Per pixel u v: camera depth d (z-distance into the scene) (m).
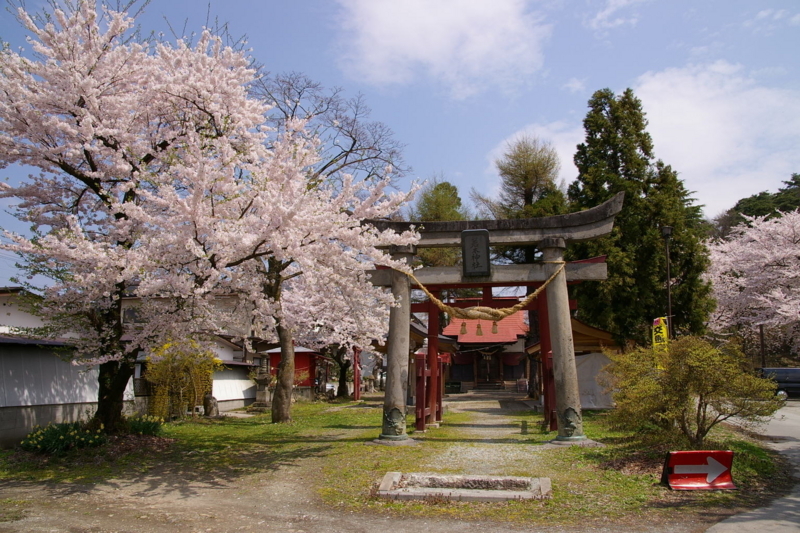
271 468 9.33
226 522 6.51
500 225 12.02
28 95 9.45
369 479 8.39
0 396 11.11
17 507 6.98
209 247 9.33
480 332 13.41
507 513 6.74
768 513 6.50
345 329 22.77
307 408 22.59
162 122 11.53
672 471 7.75
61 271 9.80
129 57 10.45
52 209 10.79
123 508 7.05
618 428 10.52
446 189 34.78
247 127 11.66
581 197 20.84
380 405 23.84
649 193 20.19
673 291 19.48
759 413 8.55
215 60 11.27
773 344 36.75
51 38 9.68
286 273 17.55
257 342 24.41
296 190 9.36
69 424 10.78
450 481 7.96
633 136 20.84
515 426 14.35
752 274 27.55
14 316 18.48
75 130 9.64
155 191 10.82
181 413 17.67
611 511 6.73
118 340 10.77
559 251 11.80
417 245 12.23
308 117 13.17
